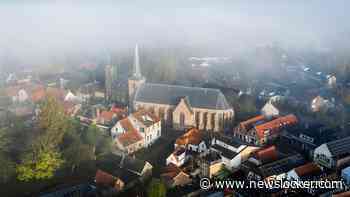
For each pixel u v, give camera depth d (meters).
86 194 115.94
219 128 172.38
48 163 125.00
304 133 156.75
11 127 157.38
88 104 197.88
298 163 134.38
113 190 118.06
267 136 159.00
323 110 195.00
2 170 122.69
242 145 140.50
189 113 171.88
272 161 135.75
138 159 132.00
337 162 134.38
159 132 166.12
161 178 125.25
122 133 154.75
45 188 118.69
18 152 136.88
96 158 136.50
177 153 139.62
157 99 180.62
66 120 147.12
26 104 198.62
